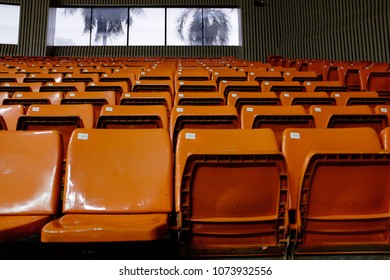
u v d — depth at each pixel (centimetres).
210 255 107
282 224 109
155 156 132
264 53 936
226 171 106
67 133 172
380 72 371
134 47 964
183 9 977
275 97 240
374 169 109
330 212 110
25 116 167
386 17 701
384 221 111
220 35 977
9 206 118
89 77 361
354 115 178
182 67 528
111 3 962
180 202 107
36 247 108
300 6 905
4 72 425
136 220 111
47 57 820
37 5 934
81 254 106
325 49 834
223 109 210
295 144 140
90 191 124
